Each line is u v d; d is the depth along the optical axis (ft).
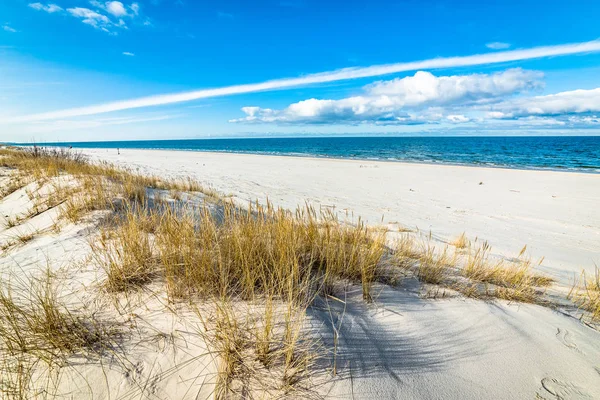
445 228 24.02
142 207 15.64
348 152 148.56
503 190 43.11
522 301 9.02
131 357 5.00
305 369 4.88
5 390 4.44
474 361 5.66
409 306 7.65
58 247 10.44
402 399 4.57
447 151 148.66
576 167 75.41
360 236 11.34
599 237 22.76
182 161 91.66
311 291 7.55
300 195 37.17
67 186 19.36
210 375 4.74
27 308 6.10
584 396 4.98
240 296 6.91
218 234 9.57
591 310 9.04
